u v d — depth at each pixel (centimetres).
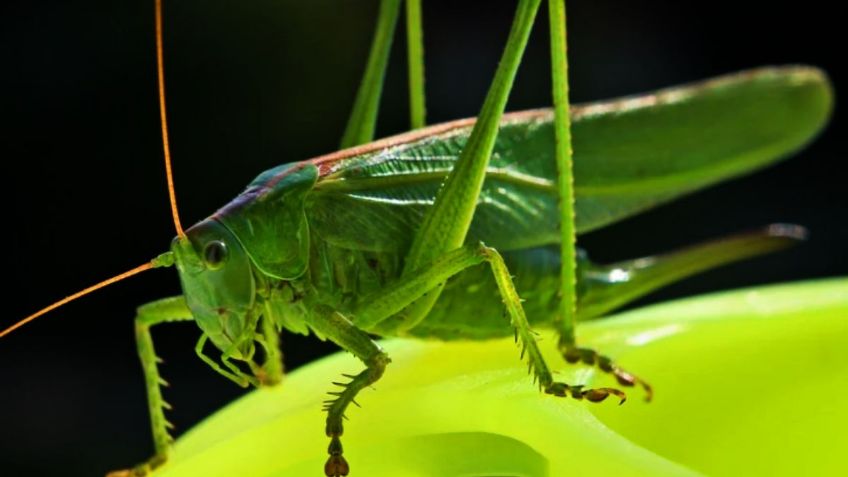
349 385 17
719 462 17
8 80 38
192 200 38
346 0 40
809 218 42
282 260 18
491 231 19
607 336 18
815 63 46
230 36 39
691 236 43
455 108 41
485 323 19
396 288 18
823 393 17
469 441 16
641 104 20
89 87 38
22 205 38
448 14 42
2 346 37
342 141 20
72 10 39
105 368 37
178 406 35
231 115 39
